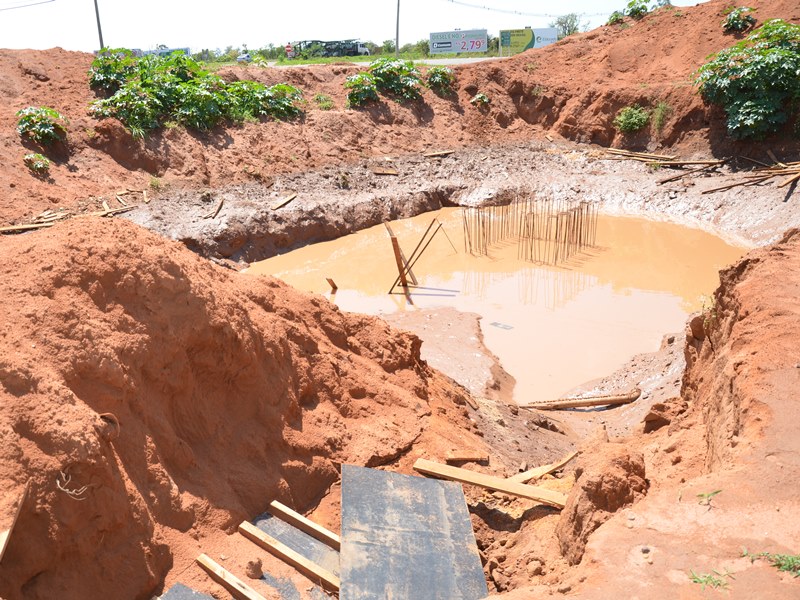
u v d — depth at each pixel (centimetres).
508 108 3216
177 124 2389
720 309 916
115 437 613
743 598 432
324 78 3092
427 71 3247
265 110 2678
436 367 1379
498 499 801
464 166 2833
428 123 3059
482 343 1533
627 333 1587
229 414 764
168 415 708
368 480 746
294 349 883
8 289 654
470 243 2236
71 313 656
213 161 2384
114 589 570
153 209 2084
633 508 532
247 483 729
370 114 2941
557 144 3086
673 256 2088
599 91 3038
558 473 880
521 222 2433
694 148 2727
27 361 597
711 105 2681
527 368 1435
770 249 940
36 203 1958
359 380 941
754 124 2428
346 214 2383
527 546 691
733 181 2433
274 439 782
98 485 573
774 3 2970
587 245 2230
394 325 1627
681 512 519
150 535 609
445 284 1936
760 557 466
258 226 2147
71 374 628
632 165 2788
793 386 636
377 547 645
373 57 4956
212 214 2119
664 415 919
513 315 1706
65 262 683
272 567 647
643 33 3272
